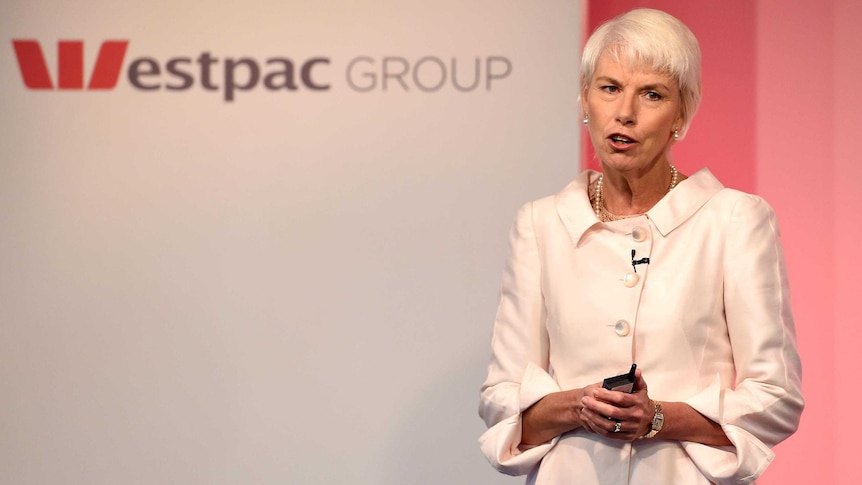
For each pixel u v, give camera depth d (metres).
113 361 12.93
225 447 12.88
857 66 13.89
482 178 12.74
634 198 8.04
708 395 7.35
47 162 12.95
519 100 12.72
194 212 12.89
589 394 7.19
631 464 7.57
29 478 12.95
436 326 12.78
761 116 14.09
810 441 13.90
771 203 14.05
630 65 7.62
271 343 12.87
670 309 7.57
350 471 12.84
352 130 12.84
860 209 13.84
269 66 12.86
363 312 12.84
